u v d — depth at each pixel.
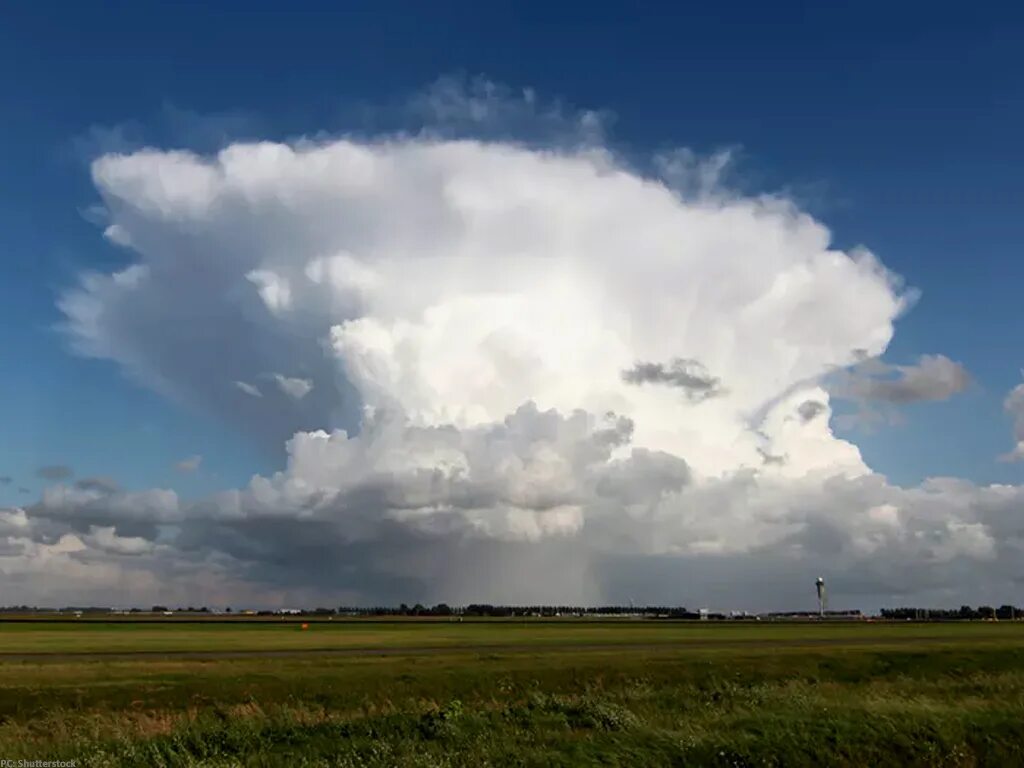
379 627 153.25
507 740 21.22
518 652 71.94
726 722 22.89
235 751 21.73
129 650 77.38
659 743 20.34
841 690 38.31
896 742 21.50
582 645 85.19
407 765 18.78
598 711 26.47
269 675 50.41
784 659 61.72
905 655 64.88
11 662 61.81
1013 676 45.16
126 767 20.80
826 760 20.20
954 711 24.59
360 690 45.62
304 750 21.34
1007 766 21.06
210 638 104.81
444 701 41.97
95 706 40.91
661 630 135.62
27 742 25.78
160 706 41.59
